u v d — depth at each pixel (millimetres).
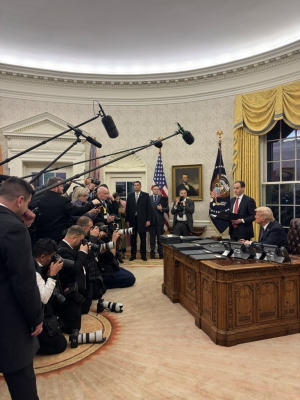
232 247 3371
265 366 2465
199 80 7133
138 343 2895
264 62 6312
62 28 5691
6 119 6973
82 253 3082
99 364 2531
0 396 2125
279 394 2109
